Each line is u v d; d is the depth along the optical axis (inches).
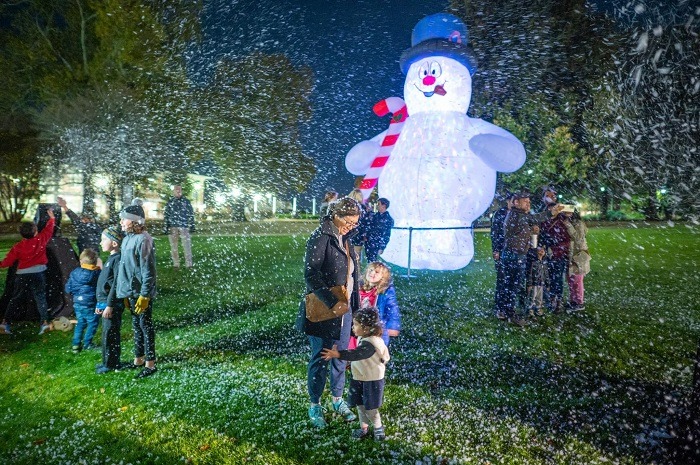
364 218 362.6
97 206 983.6
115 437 137.3
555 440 132.0
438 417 145.9
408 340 222.7
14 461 126.8
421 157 368.5
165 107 965.8
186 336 233.3
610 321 252.7
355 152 404.8
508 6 880.3
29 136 908.6
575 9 801.6
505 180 956.6
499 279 259.9
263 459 124.6
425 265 393.7
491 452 126.0
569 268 276.7
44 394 168.7
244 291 342.3
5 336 235.6
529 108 898.7
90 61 927.7
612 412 148.3
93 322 215.9
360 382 132.6
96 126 914.1
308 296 136.1
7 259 236.1
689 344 213.6
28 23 903.1
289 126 1190.9
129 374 184.7
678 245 595.5
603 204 1077.8
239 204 1307.8
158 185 1063.0
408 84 381.7
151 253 180.1
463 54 372.8
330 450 128.6
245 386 171.2
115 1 863.1
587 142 902.4
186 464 123.1
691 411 125.8
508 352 205.6
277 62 1078.4
